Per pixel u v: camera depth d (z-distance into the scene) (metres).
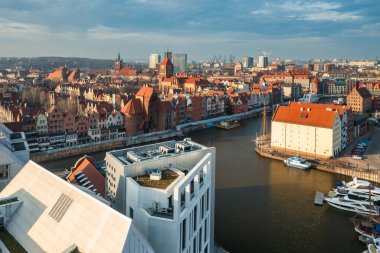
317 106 191.75
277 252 93.44
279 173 157.75
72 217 56.84
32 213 63.38
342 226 107.56
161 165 81.06
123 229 49.81
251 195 131.00
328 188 138.75
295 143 187.50
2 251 58.34
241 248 95.00
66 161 175.38
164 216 64.38
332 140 175.00
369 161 170.00
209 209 83.12
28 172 73.19
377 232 100.25
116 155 87.12
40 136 182.25
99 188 106.19
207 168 80.62
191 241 69.81
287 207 120.75
